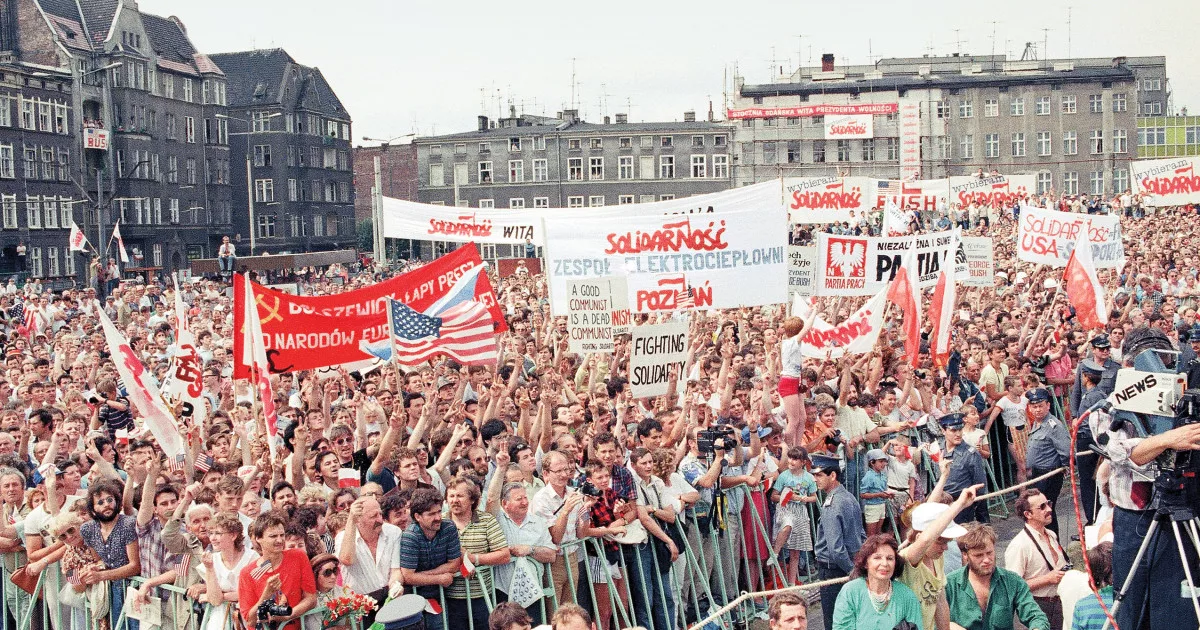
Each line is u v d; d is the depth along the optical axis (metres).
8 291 42.50
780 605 8.68
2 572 12.03
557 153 109.25
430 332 14.80
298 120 106.62
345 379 16.70
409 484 10.94
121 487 10.92
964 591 9.48
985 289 27.53
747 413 14.26
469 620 10.08
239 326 13.72
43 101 76.50
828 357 17.33
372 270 56.59
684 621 11.99
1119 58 109.56
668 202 20.19
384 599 9.95
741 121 107.44
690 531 12.17
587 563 10.98
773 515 13.47
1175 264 34.47
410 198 124.38
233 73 106.38
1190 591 7.50
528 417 13.71
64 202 77.94
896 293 20.28
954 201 48.34
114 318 34.84
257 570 9.23
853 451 14.50
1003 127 108.38
